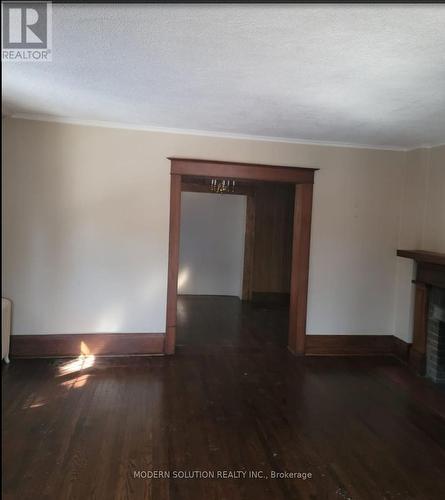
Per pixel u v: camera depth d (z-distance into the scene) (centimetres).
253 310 730
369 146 491
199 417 337
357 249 502
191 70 260
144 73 270
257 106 340
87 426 314
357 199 498
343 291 504
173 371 430
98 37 212
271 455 289
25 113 414
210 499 242
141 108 369
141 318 466
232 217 865
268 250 816
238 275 863
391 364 484
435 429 336
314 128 412
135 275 461
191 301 794
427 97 293
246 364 462
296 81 272
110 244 453
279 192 813
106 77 281
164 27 197
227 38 207
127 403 354
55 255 443
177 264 467
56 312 449
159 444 295
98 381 397
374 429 332
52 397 360
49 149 434
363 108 329
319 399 383
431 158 470
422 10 170
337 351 507
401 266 501
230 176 468
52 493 240
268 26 192
